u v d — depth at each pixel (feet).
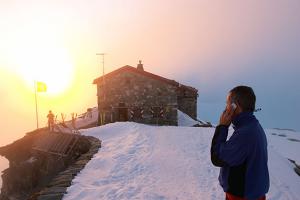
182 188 33.53
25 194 79.66
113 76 110.22
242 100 11.60
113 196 29.04
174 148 55.77
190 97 135.95
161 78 108.58
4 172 96.73
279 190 35.06
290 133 121.70
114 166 41.24
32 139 94.73
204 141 63.87
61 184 32.01
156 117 108.88
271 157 55.36
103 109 110.73
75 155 67.31
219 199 30.22
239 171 11.43
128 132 72.38
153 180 35.99
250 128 11.25
